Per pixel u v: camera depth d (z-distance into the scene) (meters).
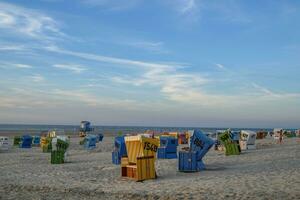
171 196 10.62
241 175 14.40
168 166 18.08
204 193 10.84
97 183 14.09
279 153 24.77
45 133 67.12
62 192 12.34
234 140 25.72
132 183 13.70
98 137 50.16
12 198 11.55
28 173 17.77
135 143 14.63
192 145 16.75
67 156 27.77
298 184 11.77
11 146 43.62
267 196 10.04
